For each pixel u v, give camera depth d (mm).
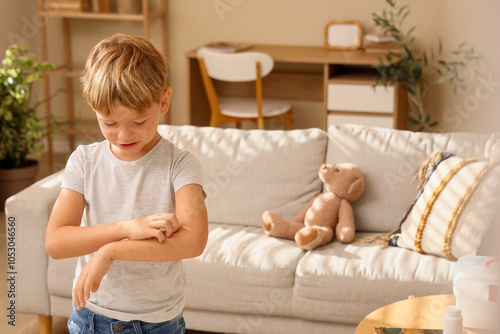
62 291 2314
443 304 1765
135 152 1129
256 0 4527
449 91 4250
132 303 1207
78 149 1249
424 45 4258
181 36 4723
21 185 3730
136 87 1044
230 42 4570
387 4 4285
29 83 3832
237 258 2213
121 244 1058
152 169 1194
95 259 1048
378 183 2488
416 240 2225
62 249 1101
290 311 2166
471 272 1618
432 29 4223
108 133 1090
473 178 2188
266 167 2580
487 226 2121
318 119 4621
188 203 1129
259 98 3986
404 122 4277
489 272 1606
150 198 1193
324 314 2125
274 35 4559
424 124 4371
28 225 2320
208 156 2629
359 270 2125
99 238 1074
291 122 4273
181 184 1162
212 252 2250
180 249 1071
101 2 4527
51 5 4473
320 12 4434
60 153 5020
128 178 1197
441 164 2316
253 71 3930
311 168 2564
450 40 4184
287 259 2209
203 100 4586
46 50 4613
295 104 4625
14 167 3760
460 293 1604
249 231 2494
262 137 2635
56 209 1192
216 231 2463
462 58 4043
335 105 3996
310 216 2416
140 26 4801
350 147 2549
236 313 2225
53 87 4965
